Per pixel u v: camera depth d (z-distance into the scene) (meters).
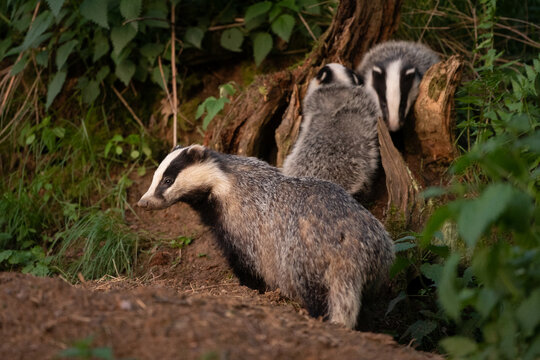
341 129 8.88
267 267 7.06
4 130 10.77
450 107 8.55
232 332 4.46
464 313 6.88
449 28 11.55
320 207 6.58
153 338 4.29
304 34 11.02
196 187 7.30
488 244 6.98
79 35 10.68
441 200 7.91
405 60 9.88
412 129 9.11
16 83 10.98
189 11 11.14
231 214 7.21
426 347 6.98
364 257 6.35
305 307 6.66
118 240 9.06
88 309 4.72
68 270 8.99
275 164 9.95
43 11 10.80
